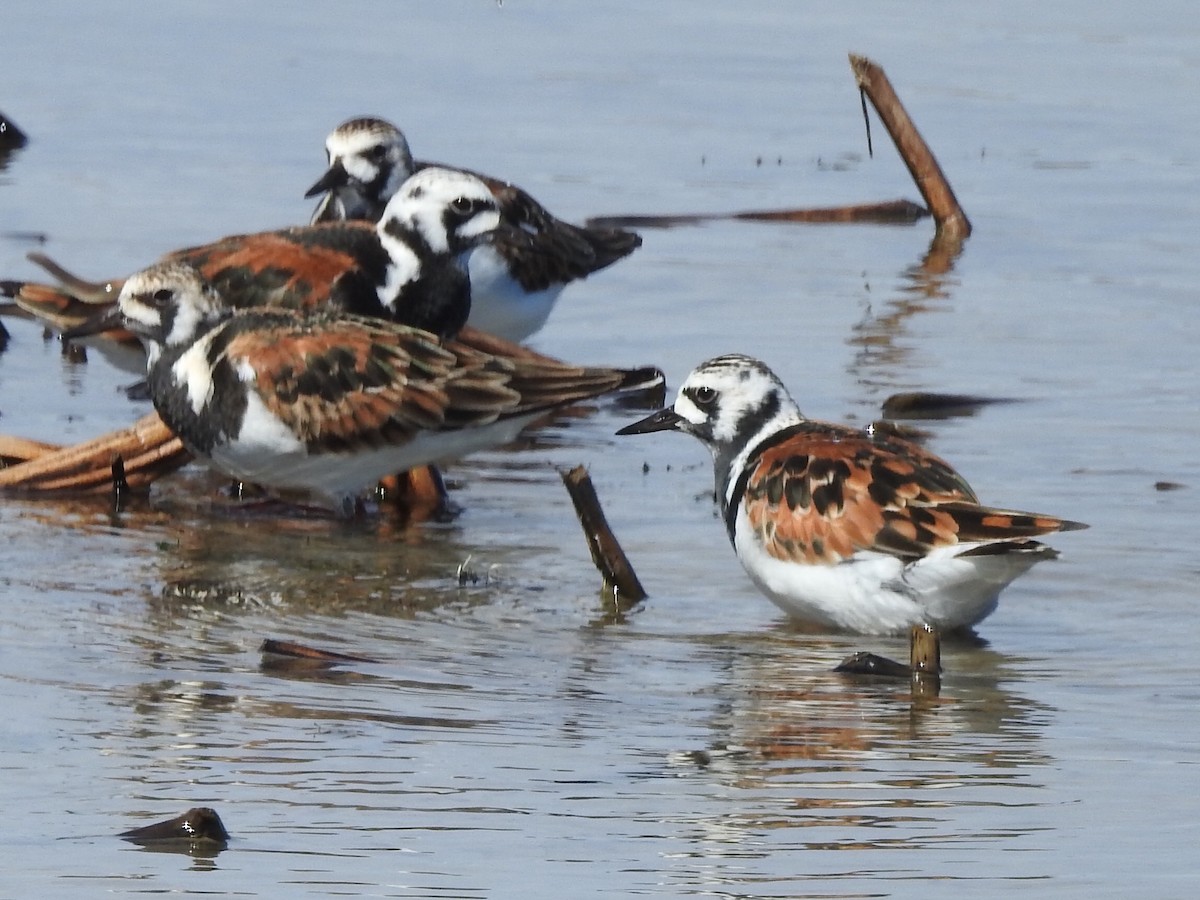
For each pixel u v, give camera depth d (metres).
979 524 11.91
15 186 22.48
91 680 11.22
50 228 20.97
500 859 9.00
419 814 9.47
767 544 12.55
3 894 8.54
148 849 9.01
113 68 27.78
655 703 11.12
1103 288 20.11
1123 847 9.18
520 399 14.66
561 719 10.82
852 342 18.41
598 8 31.67
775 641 12.32
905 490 12.23
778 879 8.84
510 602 13.02
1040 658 11.94
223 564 13.70
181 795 9.61
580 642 12.21
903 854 9.10
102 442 15.23
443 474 15.81
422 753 10.23
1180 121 26.14
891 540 12.09
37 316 16.97
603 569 13.09
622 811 9.55
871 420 16.23
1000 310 19.41
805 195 23.42
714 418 13.52
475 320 18.31
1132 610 12.72
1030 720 10.88
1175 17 31.12
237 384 14.39
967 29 30.53
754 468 12.92
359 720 10.70
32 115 25.44
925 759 10.28
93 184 22.67
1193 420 16.28
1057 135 25.61
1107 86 27.66
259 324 14.60
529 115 26.14
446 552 14.07
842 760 10.27
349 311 15.92
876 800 9.75
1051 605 12.83
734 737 10.53
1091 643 12.20
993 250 21.50
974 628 12.47
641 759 10.24
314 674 11.47
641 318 19.27
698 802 9.66
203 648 11.88
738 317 19.25
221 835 9.12
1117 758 10.32
